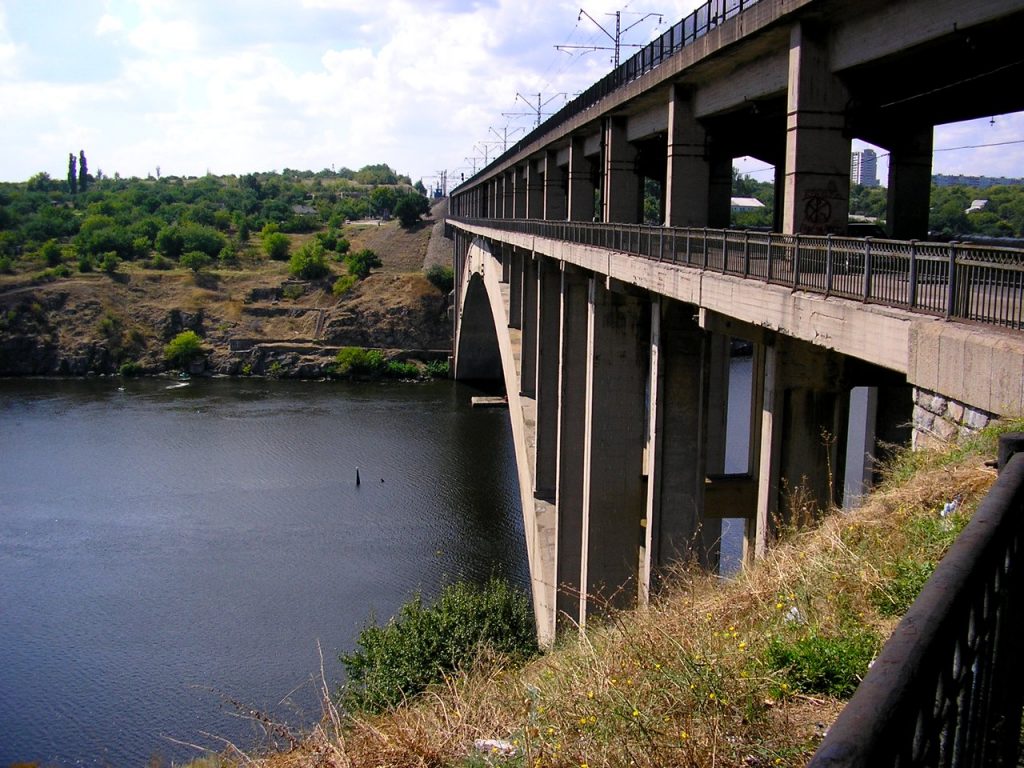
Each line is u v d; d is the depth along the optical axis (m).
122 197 153.12
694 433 17.52
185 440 56.22
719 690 6.31
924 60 12.24
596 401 21.75
